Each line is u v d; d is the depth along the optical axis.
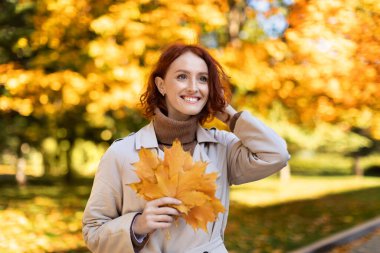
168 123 2.01
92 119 12.98
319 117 7.77
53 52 7.30
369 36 6.70
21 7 8.79
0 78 7.13
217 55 7.21
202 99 2.04
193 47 2.05
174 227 1.96
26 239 6.76
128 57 6.53
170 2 6.61
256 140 2.07
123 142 2.05
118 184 2.01
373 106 7.18
